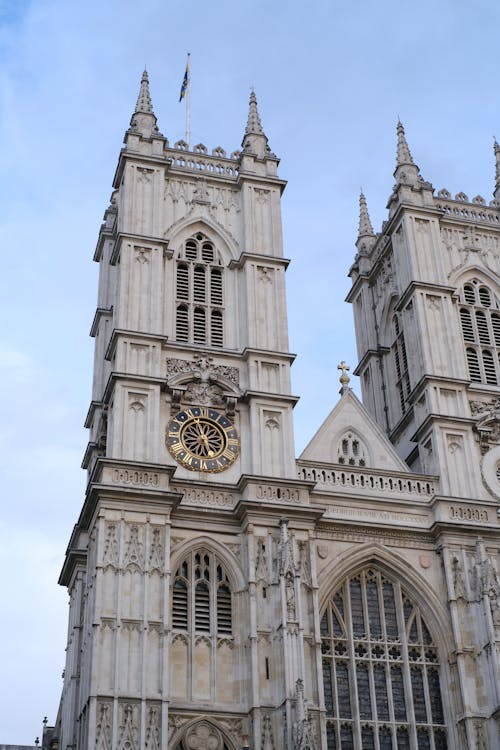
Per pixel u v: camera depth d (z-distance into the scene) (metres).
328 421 69.75
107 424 67.00
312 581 59.97
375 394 81.31
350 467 66.12
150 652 55.44
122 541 58.12
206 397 66.38
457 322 75.56
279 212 75.62
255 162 77.69
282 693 55.31
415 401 71.94
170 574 58.78
